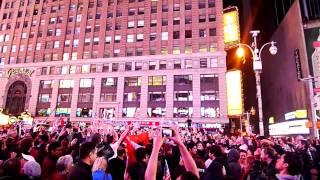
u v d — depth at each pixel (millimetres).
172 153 7824
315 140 15203
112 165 6004
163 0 67562
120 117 61281
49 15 74062
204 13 64000
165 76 61594
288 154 5555
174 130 4078
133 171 5320
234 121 70250
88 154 4758
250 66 76688
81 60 67500
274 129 55469
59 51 70250
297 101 41000
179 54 62031
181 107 58844
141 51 65562
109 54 67250
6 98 70000
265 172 5922
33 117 64312
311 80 35938
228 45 48125
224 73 58531
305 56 37500
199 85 59156
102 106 63062
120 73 64188
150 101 60750
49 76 68500
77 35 70812
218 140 17656
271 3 58000
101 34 69000
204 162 7957
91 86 65625
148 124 8391
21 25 74875
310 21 38281
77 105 64938
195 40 62688
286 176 5344
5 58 73312
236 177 5832
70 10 73500
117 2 70625
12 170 4680
